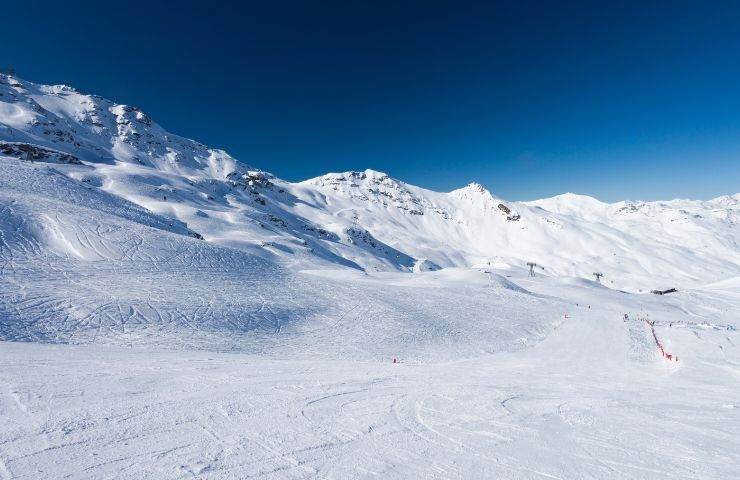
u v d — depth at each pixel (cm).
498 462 524
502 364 1905
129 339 1919
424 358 2353
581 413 803
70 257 3072
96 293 2459
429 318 3497
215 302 2795
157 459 491
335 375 1122
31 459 468
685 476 489
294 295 3528
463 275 7775
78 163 15562
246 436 586
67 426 576
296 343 2398
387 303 3794
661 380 1387
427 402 849
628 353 2577
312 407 761
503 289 6350
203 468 472
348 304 3541
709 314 7425
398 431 644
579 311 5306
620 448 586
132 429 585
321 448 554
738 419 769
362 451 550
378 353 2372
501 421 722
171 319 2314
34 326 1844
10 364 954
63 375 880
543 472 494
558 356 2412
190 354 1455
